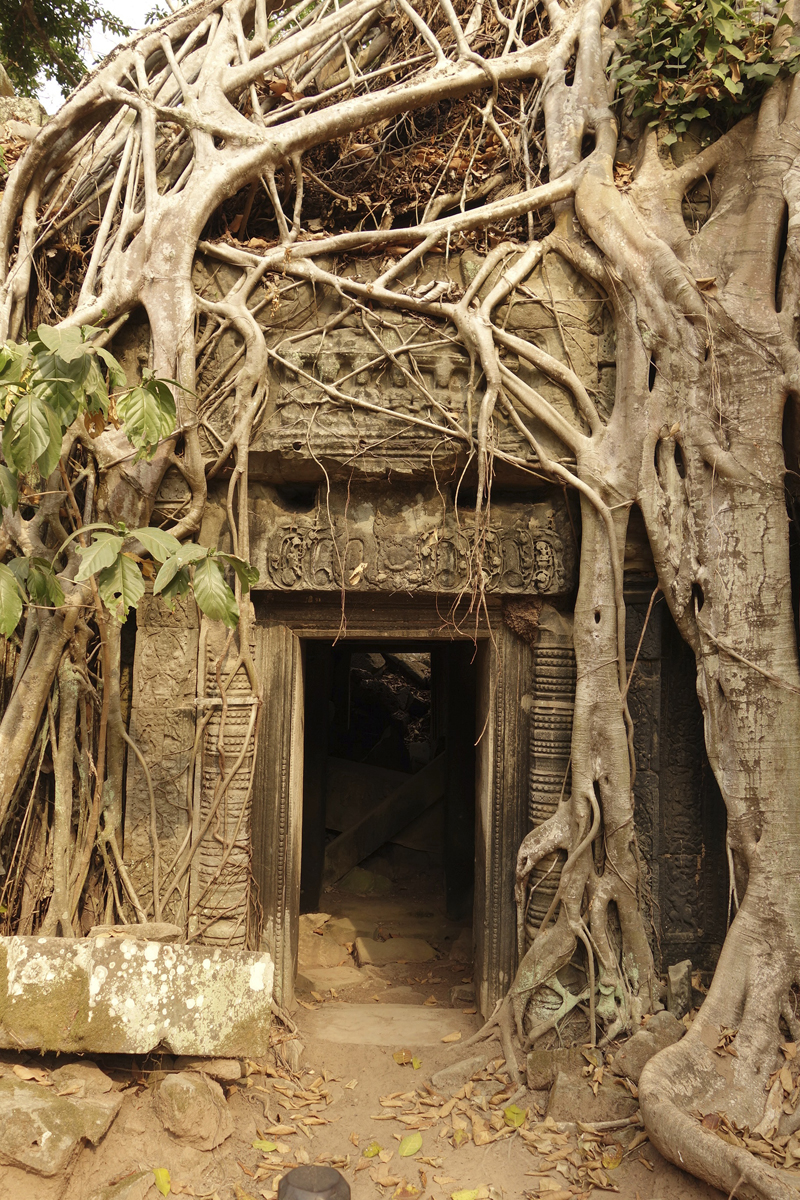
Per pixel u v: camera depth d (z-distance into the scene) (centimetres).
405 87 456
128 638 446
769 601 390
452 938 610
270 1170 325
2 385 310
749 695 387
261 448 415
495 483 436
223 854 414
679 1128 312
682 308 406
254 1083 378
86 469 406
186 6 482
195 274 426
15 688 387
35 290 457
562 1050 385
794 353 395
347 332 427
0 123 525
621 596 408
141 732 421
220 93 448
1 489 320
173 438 405
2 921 390
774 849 376
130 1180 297
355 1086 390
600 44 468
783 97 425
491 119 470
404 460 418
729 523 397
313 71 505
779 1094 338
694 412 404
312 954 561
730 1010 364
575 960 411
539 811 427
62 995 321
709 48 416
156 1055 346
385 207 477
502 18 495
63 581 388
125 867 407
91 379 314
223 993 345
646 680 422
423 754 933
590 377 430
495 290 421
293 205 488
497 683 450
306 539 431
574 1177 327
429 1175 330
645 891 416
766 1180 282
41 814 404
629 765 410
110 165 472
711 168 435
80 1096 309
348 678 932
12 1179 278
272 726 447
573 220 440
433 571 429
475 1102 375
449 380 422
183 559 320
